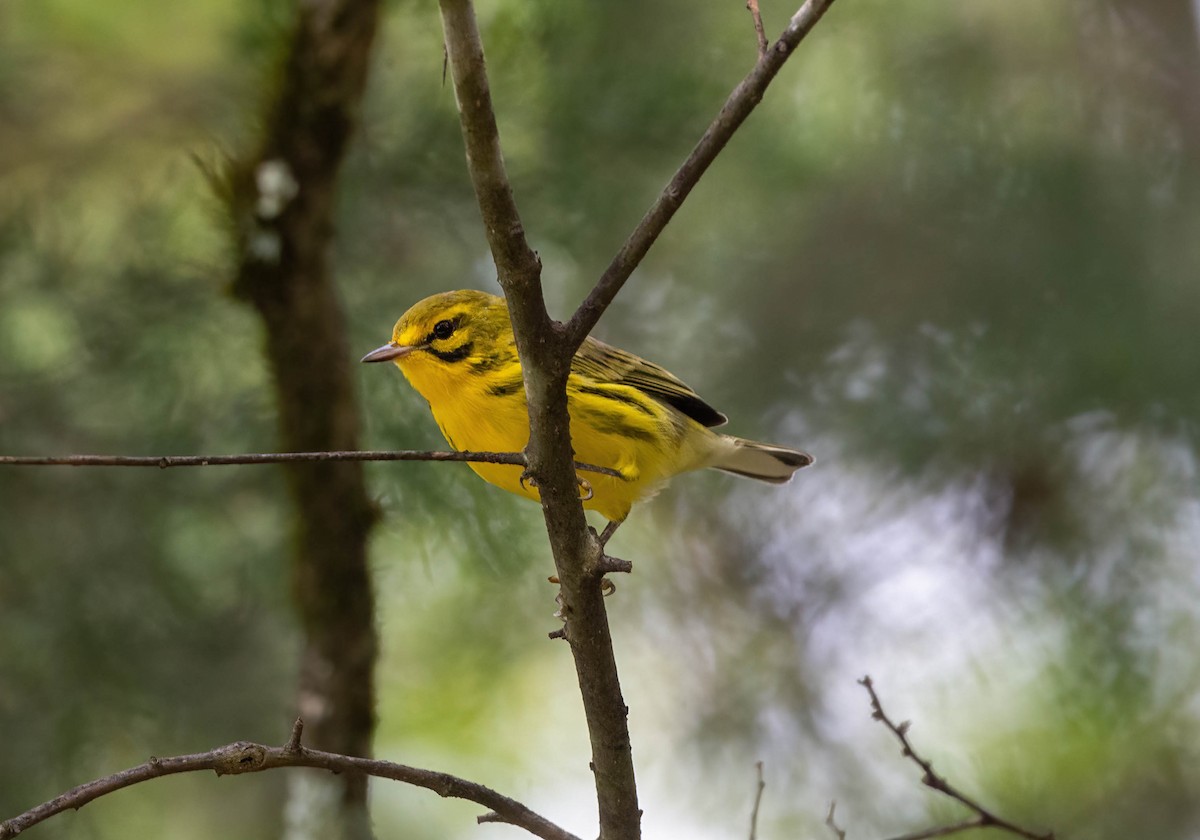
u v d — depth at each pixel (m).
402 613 13.66
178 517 12.41
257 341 11.27
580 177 12.09
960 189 13.79
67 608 11.91
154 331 11.93
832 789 13.25
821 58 14.08
